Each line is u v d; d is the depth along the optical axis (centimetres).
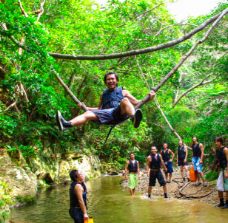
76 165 1414
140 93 1542
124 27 1130
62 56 454
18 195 783
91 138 1761
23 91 795
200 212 577
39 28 574
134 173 858
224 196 689
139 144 2275
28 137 1124
